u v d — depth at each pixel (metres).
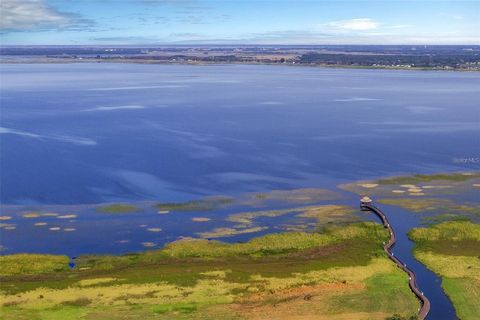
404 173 123.69
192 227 90.62
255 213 97.12
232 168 127.25
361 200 99.69
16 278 70.56
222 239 85.50
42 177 119.69
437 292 66.81
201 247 80.75
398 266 73.88
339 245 81.75
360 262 75.31
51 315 60.50
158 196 107.44
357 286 67.75
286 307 62.38
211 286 67.88
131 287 67.56
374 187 112.81
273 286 67.94
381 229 88.38
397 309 61.75
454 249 80.31
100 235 87.50
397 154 141.25
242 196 107.25
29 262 75.25
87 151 143.50
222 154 140.50
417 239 84.50
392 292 65.94
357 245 81.75
